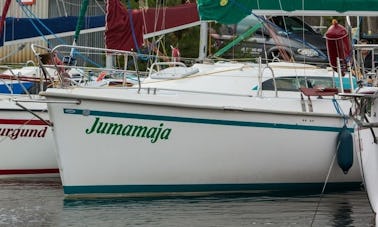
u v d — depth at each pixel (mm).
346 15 22172
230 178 23344
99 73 28297
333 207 22328
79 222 20188
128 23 26625
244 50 29625
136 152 22469
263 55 29469
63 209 21703
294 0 22250
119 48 26594
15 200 23234
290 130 23438
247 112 22953
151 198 22891
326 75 25016
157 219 20547
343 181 24641
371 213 21547
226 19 22578
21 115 27312
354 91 21531
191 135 22703
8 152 27453
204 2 22516
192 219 20578
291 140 23484
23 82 29266
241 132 23031
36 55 23531
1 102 27094
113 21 26438
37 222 20188
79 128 22109
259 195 23828
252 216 21031
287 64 25172
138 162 22531
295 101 23734
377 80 21703
